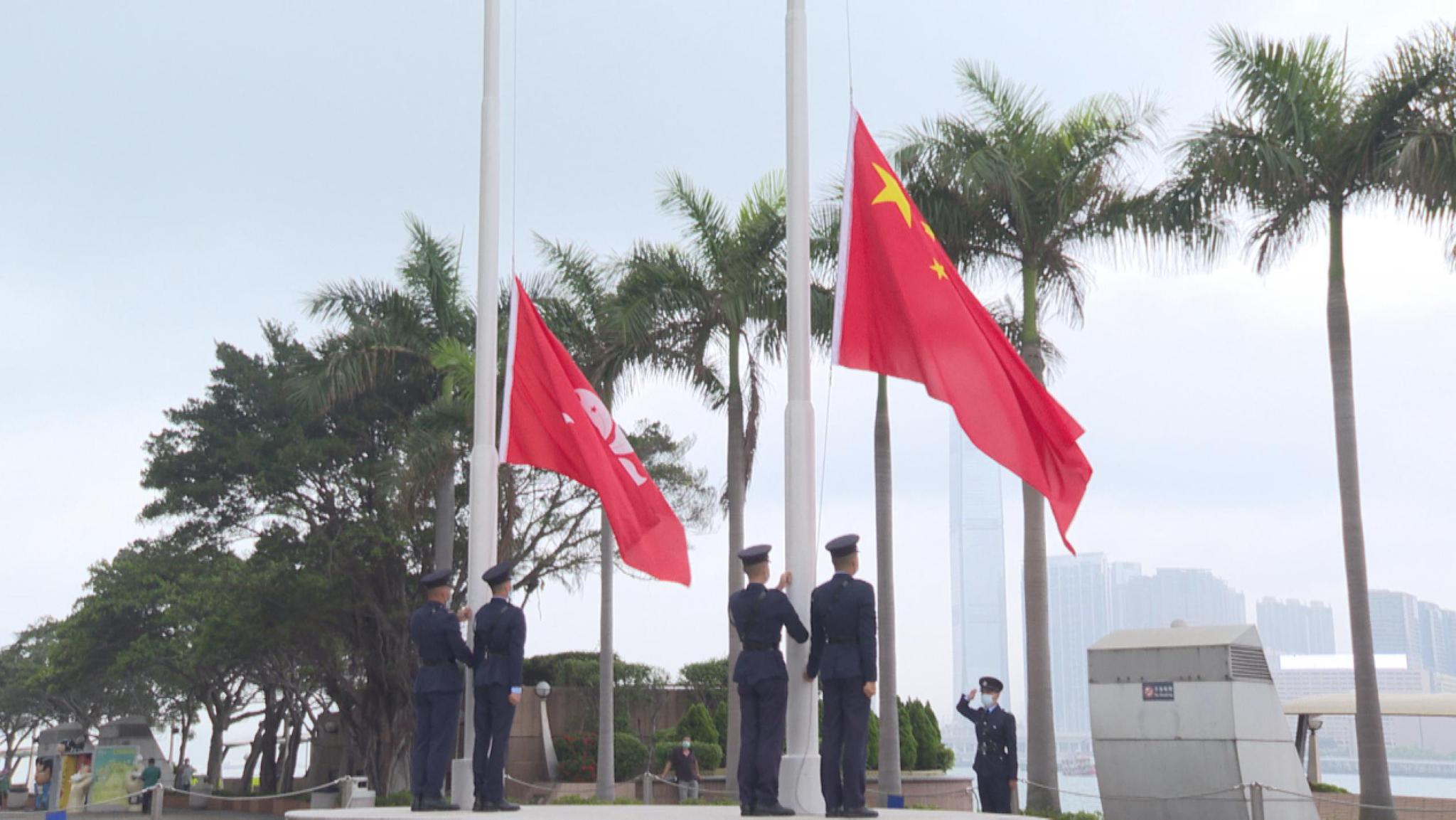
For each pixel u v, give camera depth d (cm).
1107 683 1563
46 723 7838
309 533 3881
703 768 3719
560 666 4034
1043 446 1240
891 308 1241
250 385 4075
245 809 4391
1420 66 2209
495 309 1508
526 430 1488
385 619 3794
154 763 4538
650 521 1492
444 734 1250
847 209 1252
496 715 1247
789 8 1277
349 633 3919
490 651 1261
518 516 3603
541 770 3716
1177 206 2417
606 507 1462
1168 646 1528
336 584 3759
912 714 3616
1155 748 1516
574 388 1494
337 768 4769
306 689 4869
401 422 3800
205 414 4112
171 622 4225
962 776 3447
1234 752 1465
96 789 3912
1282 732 1527
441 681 1255
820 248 2723
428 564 3894
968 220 2508
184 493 3997
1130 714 1540
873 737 3425
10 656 7531
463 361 3120
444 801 1242
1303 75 2270
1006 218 2538
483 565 1439
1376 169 2238
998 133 2525
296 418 4003
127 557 4666
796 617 1091
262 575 3719
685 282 2808
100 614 4662
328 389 3372
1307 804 1527
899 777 2555
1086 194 2469
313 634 3831
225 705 6209
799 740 1134
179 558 4144
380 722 3969
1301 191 2306
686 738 3169
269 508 3972
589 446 1475
